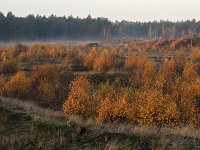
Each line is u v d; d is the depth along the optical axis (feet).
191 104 107.96
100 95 123.34
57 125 56.49
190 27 625.00
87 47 366.43
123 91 131.13
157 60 250.16
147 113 91.35
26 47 341.82
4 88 151.84
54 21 644.27
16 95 148.77
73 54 274.16
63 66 223.10
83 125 56.13
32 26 589.73
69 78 185.47
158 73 177.47
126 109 92.79
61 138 52.54
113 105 95.20
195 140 50.96
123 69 211.20
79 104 104.83
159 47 366.63
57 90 151.74
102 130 53.67
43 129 56.18
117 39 584.40
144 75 175.63
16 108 67.26
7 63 217.77
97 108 101.55
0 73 213.46
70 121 57.88
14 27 564.30
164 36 590.55
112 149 47.91
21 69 221.25
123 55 294.87
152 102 92.68
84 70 220.64
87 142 51.26
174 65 203.92
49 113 64.23
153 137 51.16
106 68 207.72
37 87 155.63
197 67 203.72
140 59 210.38
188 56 259.80
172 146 47.47
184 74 174.09
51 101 141.59
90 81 182.60
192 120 98.12
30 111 65.77
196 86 124.26
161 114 91.81
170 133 54.39
